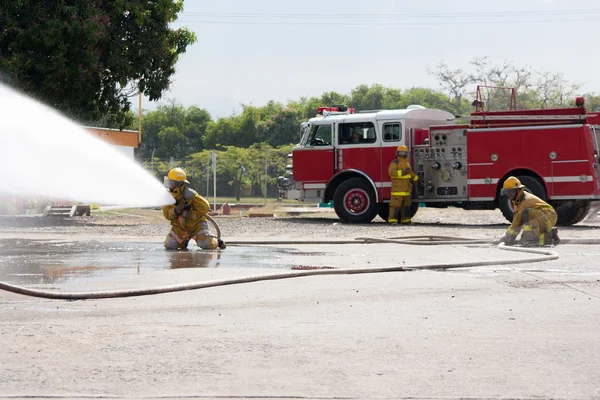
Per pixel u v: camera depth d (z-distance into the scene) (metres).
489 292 10.23
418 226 25.14
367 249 16.67
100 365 6.15
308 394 5.38
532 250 15.73
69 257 14.48
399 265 13.16
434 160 26.30
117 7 31.02
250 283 11.02
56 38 29.47
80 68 30.33
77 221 29.28
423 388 5.53
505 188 17.47
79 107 31.92
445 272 12.49
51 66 29.73
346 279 11.54
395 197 26.22
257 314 8.49
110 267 12.69
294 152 28.06
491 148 25.28
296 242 18.16
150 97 33.75
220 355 6.51
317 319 8.21
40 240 19.14
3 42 30.11
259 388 5.52
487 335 7.38
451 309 8.89
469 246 17.44
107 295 9.56
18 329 7.52
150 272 11.99
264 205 49.94
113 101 33.22
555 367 6.14
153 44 32.44
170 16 32.94
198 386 5.57
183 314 8.45
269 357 6.45
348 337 7.27
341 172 27.30
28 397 5.29
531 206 17.36
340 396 5.34
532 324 7.95
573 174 24.30
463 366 6.16
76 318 8.15
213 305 9.07
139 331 7.48
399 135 26.66
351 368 6.09
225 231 22.94
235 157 72.62
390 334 7.42
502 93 84.94
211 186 73.81
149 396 5.32
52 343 6.91
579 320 8.18
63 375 5.85
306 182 27.91
